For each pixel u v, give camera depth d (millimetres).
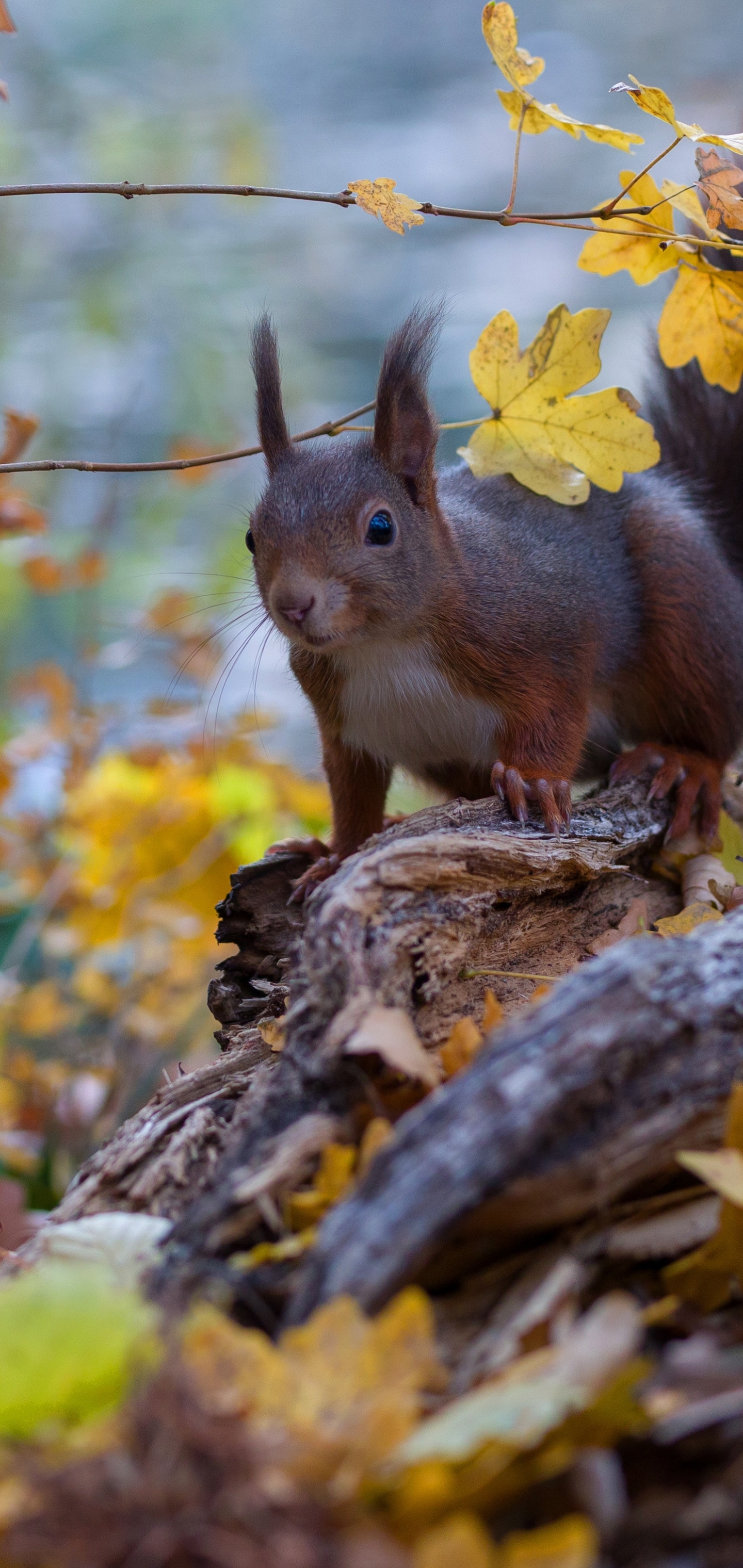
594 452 2646
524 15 6832
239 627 2943
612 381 4109
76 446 4059
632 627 2713
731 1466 2176
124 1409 2074
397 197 2605
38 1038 2859
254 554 2660
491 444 2660
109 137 4598
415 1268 2422
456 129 6211
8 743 2881
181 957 2838
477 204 5738
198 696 2900
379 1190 2430
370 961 2512
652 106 2611
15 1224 2635
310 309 5117
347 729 2693
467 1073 2443
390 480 2650
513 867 2562
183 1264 2445
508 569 2668
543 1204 2447
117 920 2836
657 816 2654
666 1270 2449
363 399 4688
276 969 2617
